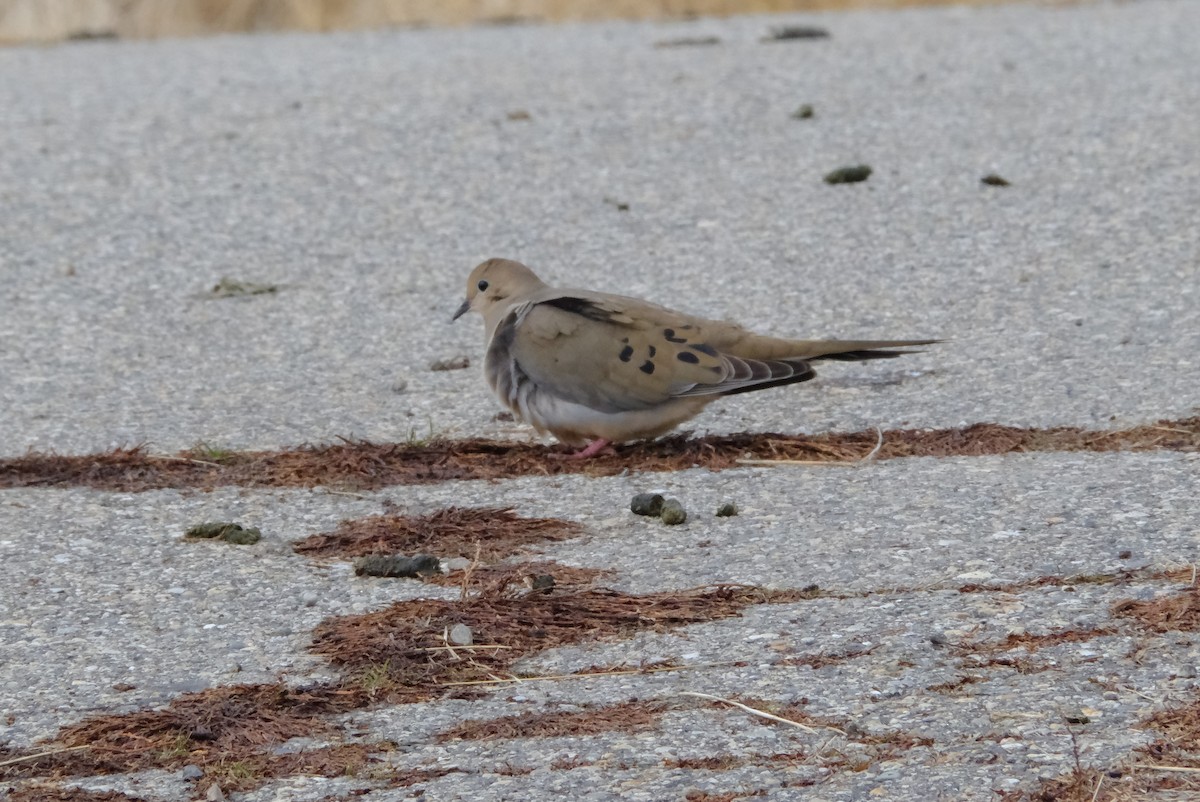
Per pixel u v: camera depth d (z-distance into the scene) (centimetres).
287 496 1393
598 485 1394
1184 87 2525
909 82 2661
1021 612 1054
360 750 920
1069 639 1008
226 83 2900
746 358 1416
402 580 1190
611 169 2347
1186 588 1072
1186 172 2170
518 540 1265
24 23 3719
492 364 1458
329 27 3756
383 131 2545
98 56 3306
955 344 1728
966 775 850
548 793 858
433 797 861
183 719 962
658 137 2459
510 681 1002
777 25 3291
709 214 2173
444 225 2192
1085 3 3462
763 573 1162
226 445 1537
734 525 1276
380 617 1107
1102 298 1817
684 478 1402
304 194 2316
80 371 1766
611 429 1428
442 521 1299
